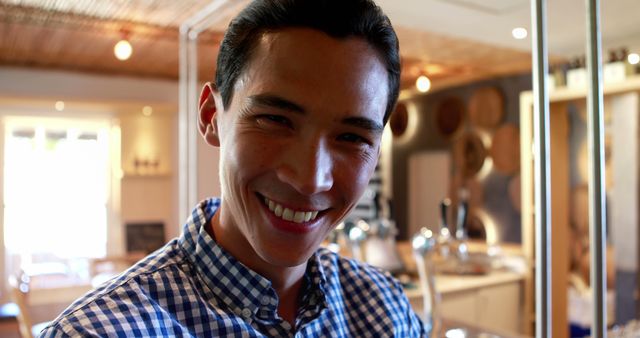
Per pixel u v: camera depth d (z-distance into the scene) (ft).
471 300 5.65
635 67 4.26
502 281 5.47
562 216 5.61
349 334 2.79
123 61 13.94
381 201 9.21
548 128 3.30
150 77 16.44
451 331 5.27
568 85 4.49
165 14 7.71
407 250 8.71
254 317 2.31
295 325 2.50
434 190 9.84
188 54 7.72
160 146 17.49
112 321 1.96
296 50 1.96
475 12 4.85
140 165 17.33
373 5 2.09
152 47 11.38
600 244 3.07
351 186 2.14
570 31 3.90
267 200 2.10
